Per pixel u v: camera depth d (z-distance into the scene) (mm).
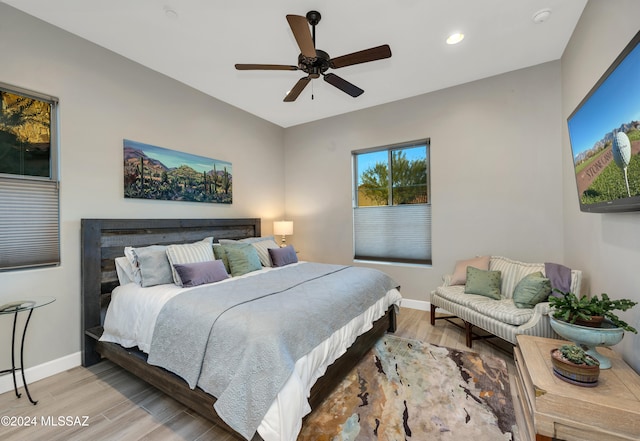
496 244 3248
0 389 1996
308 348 1601
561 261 2920
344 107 4086
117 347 2172
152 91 2979
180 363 1681
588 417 1175
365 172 4273
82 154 2447
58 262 2307
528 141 3059
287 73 3090
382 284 2805
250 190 4250
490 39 2535
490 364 2318
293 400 1341
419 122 3695
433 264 3646
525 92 3057
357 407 1799
